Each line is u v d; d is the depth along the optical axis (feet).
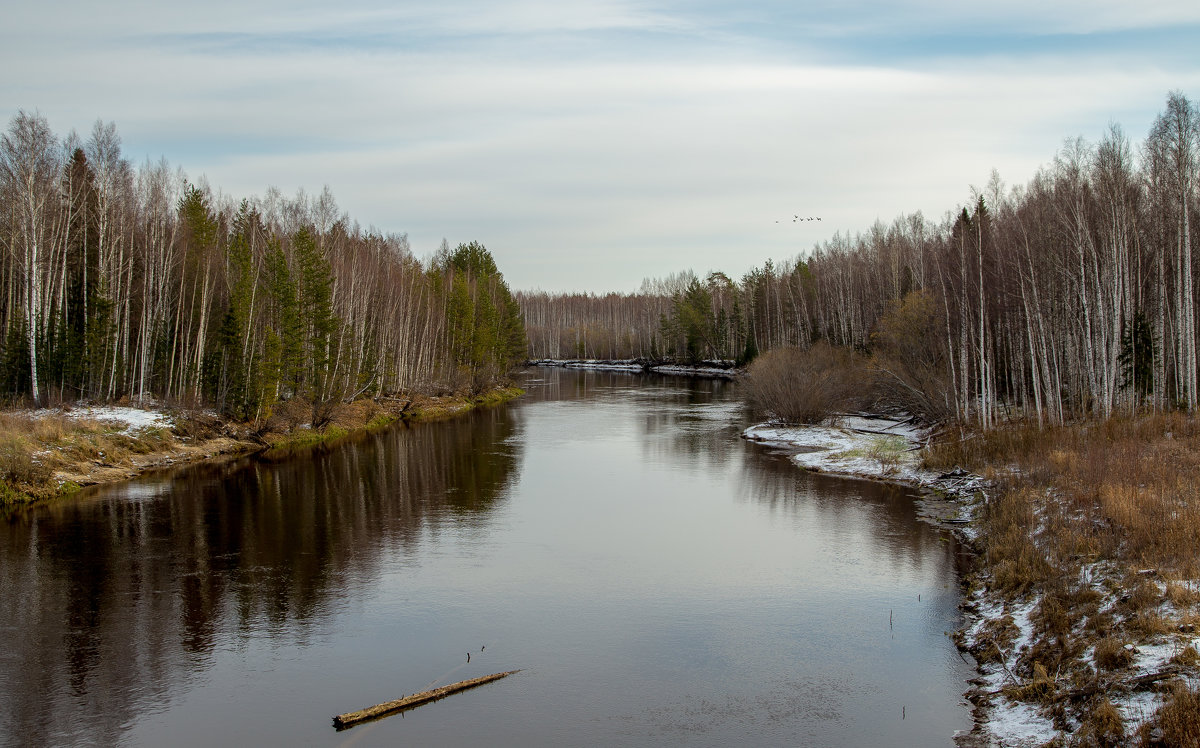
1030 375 174.09
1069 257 139.23
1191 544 52.80
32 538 82.48
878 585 67.62
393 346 232.73
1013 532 69.92
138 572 71.51
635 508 97.86
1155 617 43.88
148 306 160.66
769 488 109.81
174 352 161.89
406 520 91.61
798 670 51.19
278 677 50.78
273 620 60.34
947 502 97.81
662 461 133.08
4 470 99.19
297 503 100.07
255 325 167.63
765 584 68.44
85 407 138.10
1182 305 126.21
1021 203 170.09
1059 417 121.80
